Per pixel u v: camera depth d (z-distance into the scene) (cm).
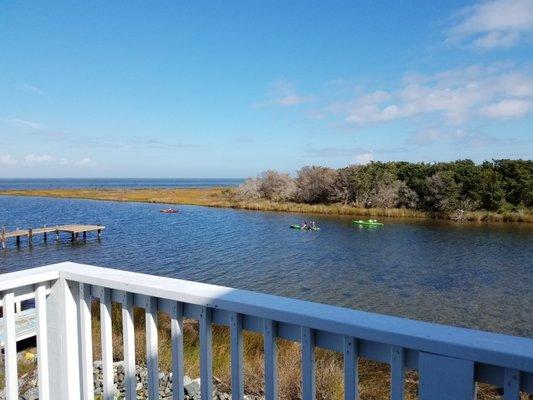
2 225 3653
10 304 185
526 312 1339
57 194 8631
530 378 101
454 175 3988
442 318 1291
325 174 4759
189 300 159
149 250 2419
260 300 148
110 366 192
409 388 452
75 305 200
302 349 137
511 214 3575
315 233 3002
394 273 1850
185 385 407
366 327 121
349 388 129
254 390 430
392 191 4231
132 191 9612
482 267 1962
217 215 4266
